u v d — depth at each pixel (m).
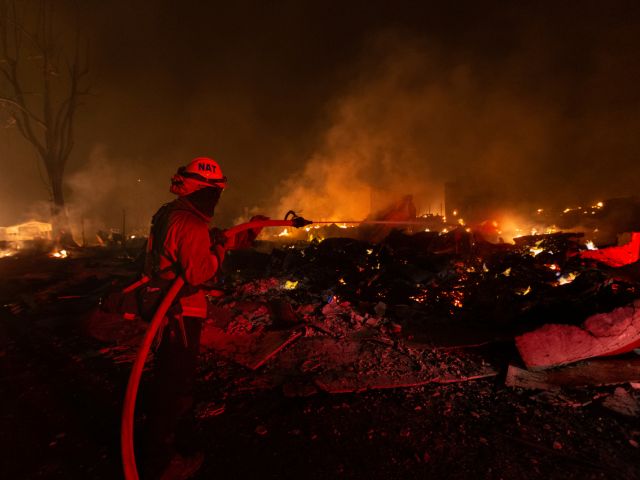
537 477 2.22
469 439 2.55
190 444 2.37
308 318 4.75
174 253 1.90
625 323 3.33
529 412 2.82
